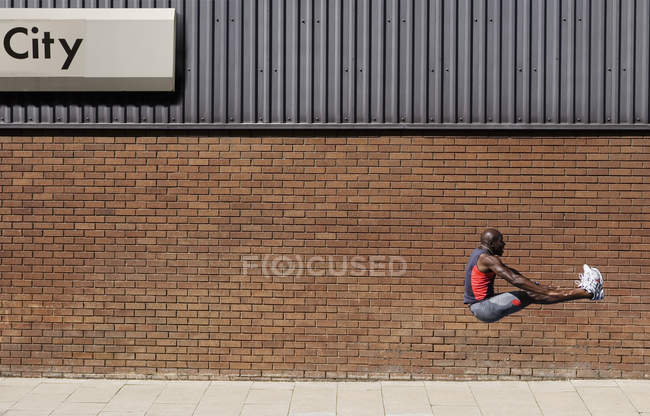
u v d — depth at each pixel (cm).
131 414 680
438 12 787
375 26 790
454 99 785
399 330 789
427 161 786
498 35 784
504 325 785
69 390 757
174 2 796
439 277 786
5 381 788
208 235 793
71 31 781
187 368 798
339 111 788
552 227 780
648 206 777
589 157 779
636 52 780
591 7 782
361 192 788
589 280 776
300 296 793
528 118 781
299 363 793
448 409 696
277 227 792
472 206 783
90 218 796
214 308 796
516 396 735
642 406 702
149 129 794
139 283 796
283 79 791
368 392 751
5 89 785
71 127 792
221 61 793
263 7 795
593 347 782
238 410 694
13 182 797
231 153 793
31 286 799
